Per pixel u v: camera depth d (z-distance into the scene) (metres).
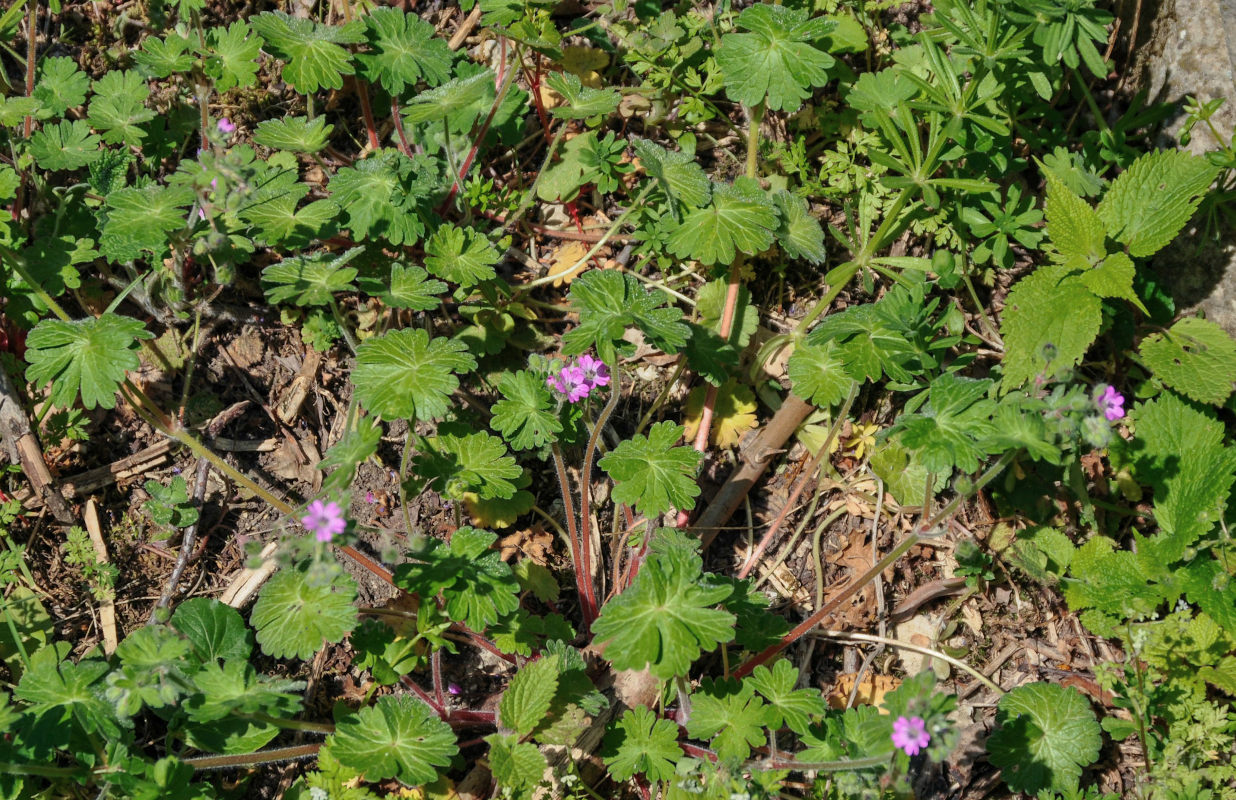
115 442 0.74
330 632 0.66
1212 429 0.76
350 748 0.67
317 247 0.76
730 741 0.68
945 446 0.67
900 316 0.73
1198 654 0.73
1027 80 0.77
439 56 0.76
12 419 0.72
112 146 0.76
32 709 0.66
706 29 0.80
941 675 0.75
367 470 0.75
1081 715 0.71
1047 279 0.75
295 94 0.79
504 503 0.74
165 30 0.79
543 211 0.80
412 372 0.68
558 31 0.81
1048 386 0.76
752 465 0.76
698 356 0.75
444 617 0.68
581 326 0.70
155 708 0.68
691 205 0.75
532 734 0.68
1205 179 0.75
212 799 0.67
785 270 0.79
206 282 0.75
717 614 0.65
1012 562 0.75
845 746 0.68
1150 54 0.80
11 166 0.75
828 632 0.75
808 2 0.80
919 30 0.81
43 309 0.73
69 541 0.72
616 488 0.69
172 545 0.73
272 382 0.76
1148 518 0.77
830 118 0.80
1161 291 0.78
